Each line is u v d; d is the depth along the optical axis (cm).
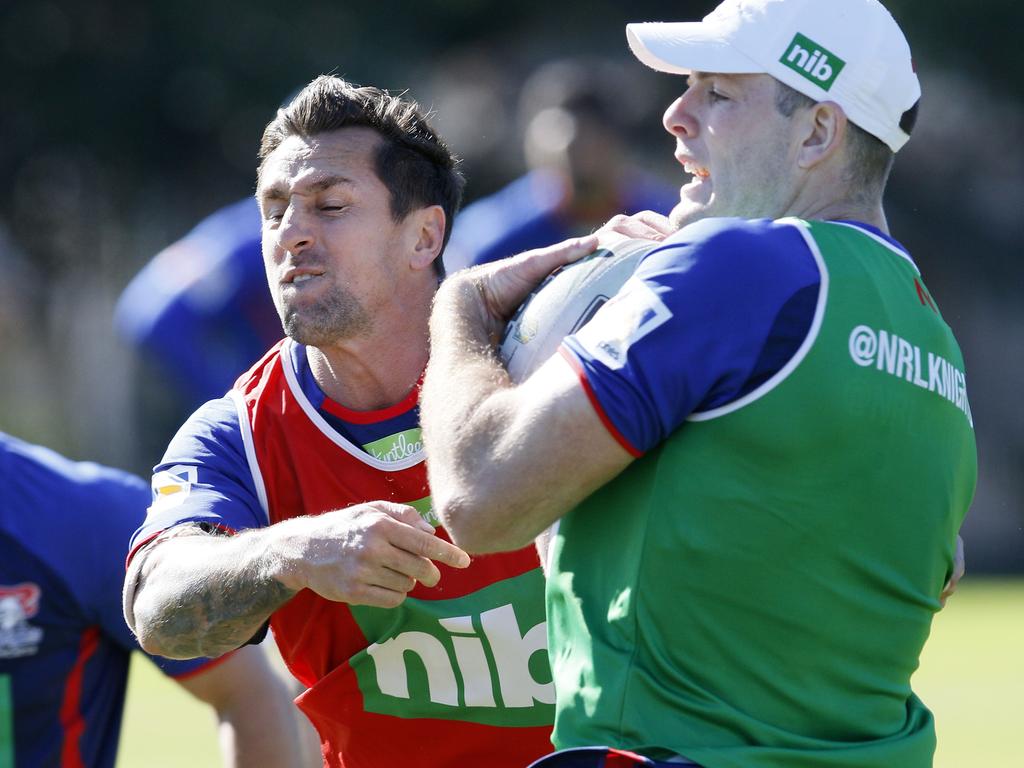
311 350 1218
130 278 7994
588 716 962
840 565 957
